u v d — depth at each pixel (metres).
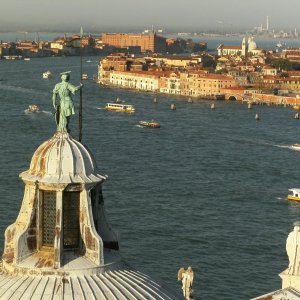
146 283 38.44
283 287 53.41
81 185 37.75
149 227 172.00
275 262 150.12
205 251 155.25
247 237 168.50
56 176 37.78
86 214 37.81
